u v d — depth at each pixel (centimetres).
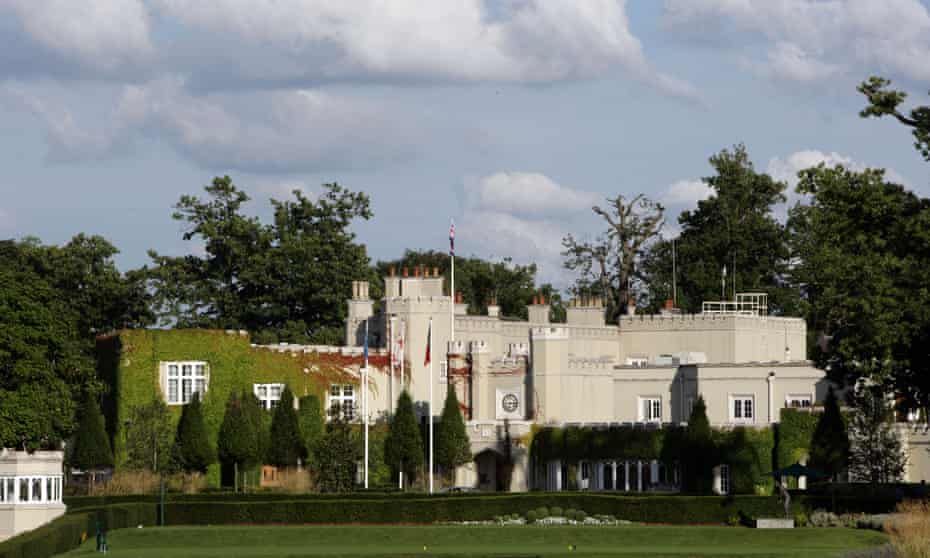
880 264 18662
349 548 18750
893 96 17875
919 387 19262
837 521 19950
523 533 19825
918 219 17938
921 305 18625
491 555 17375
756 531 19325
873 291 19012
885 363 19238
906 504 19425
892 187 18550
